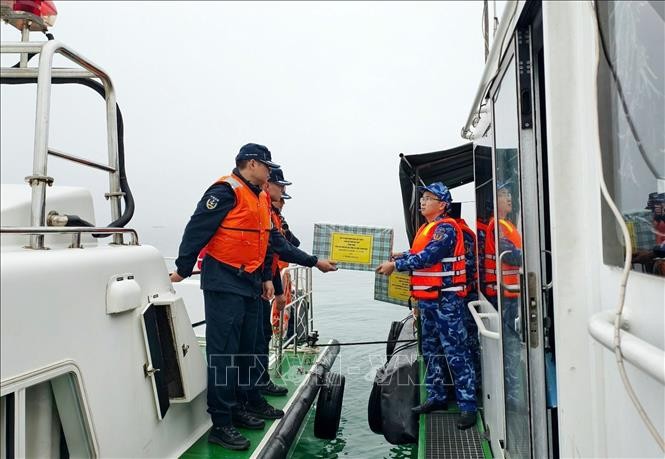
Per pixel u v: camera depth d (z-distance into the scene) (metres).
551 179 1.50
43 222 1.87
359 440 4.68
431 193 3.89
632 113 1.25
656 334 1.11
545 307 1.94
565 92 1.49
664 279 1.07
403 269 3.76
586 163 1.45
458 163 5.23
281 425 3.61
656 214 1.20
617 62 1.26
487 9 4.12
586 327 1.47
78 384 1.92
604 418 1.42
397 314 11.54
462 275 3.74
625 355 1.04
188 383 2.88
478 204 3.68
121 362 2.26
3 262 1.62
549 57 1.50
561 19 1.50
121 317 2.28
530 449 1.94
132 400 2.35
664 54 1.22
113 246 2.52
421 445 3.32
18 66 2.38
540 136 1.95
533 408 1.94
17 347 1.61
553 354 1.94
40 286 1.73
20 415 1.61
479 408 3.98
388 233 4.93
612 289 1.32
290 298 5.34
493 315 2.89
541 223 1.92
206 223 3.06
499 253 2.58
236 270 3.15
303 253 4.49
